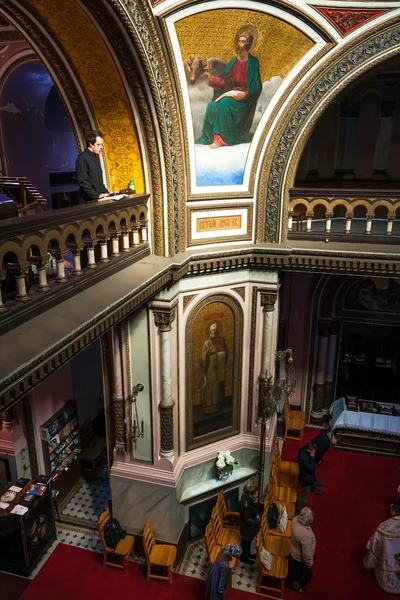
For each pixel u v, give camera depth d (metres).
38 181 11.43
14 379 3.13
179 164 6.72
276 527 8.23
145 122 6.16
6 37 8.99
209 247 7.55
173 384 7.71
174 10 5.46
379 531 7.38
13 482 8.82
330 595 7.37
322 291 10.76
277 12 6.03
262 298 8.12
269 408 8.39
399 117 9.77
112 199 5.72
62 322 3.97
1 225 3.43
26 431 8.91
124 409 7.79
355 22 6.39
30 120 10.82
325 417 11.75
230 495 8.95
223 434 8.70
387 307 10.73
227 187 7.52
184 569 8.05
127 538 8.23
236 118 6.99
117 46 5.35
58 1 4.81
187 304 7.64
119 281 5.31
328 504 9.22
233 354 8.38
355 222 9.69
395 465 10.41
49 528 8.38
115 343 7.42
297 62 6.72
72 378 10.11
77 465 10.23
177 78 6.15
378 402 11.09
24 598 7.41
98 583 7.70
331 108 9.82
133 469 7.96
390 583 7.34
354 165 10.24
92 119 6.41
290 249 7.58
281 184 7.62
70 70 5.94
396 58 6.71
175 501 7.87
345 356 11.42
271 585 7.53
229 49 6.19
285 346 11.37
